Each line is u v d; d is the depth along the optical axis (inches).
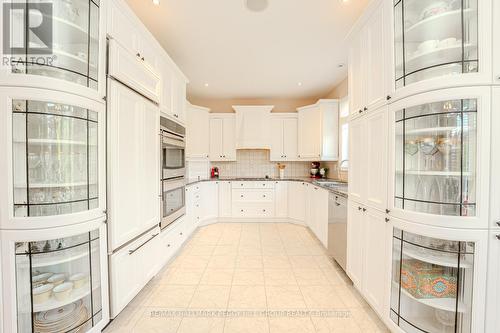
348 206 83.3
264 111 179.0
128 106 65.7
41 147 49.6
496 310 46.3
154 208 81.8
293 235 142.0
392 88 57.2
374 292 65.9
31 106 46.9
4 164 44.3
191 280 87.9
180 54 113.6
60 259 51.3
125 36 65.6
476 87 45.1
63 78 50.9
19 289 47.2
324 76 142.6
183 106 116.8
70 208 52.4
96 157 56.0
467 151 47.9
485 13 44.6
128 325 63.7
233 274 92.8
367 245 69.9
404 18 56.1
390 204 58.3
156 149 83.4
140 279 72.7
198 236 140.1
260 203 170.9
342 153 151.6
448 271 52.1
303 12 81.9
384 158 60.5
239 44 104.3
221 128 181.8
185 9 80.1
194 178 164.6
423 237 53.5
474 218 46.1
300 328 62.9
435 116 52.9
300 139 174.9
